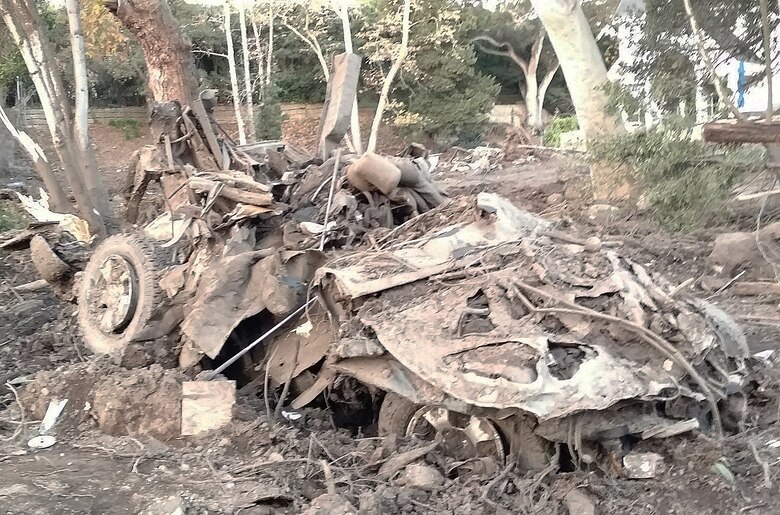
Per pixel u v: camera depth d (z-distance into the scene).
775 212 15.11
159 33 16.73
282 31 37.50
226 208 8.32
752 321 10.27
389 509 5.31
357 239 7.92
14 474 6.00
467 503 5.36
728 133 13.16
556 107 45.91
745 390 7.11
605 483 5.48
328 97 12.11
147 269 8.38
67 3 16.50
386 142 36.97
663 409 5.84
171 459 6.27
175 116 10.09
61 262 10.38
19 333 9.96
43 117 30.23
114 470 6.07
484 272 6.24
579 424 5.40
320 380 7.18
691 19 15.62
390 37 34.50
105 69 32.44
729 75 19.00
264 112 34.03
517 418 5.67
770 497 5.26
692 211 14.36
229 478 5.88
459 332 5.77
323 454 6.37
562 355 5.50
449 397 5.55
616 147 15.38
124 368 7.73
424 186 8.95
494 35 40.84
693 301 6.33
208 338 7.27
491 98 36.78
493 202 7.12
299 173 9.62
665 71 17.38
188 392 6.89
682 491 5.35
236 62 36.72
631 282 6.01
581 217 16.44
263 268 7.47
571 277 6.06
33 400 7.54
